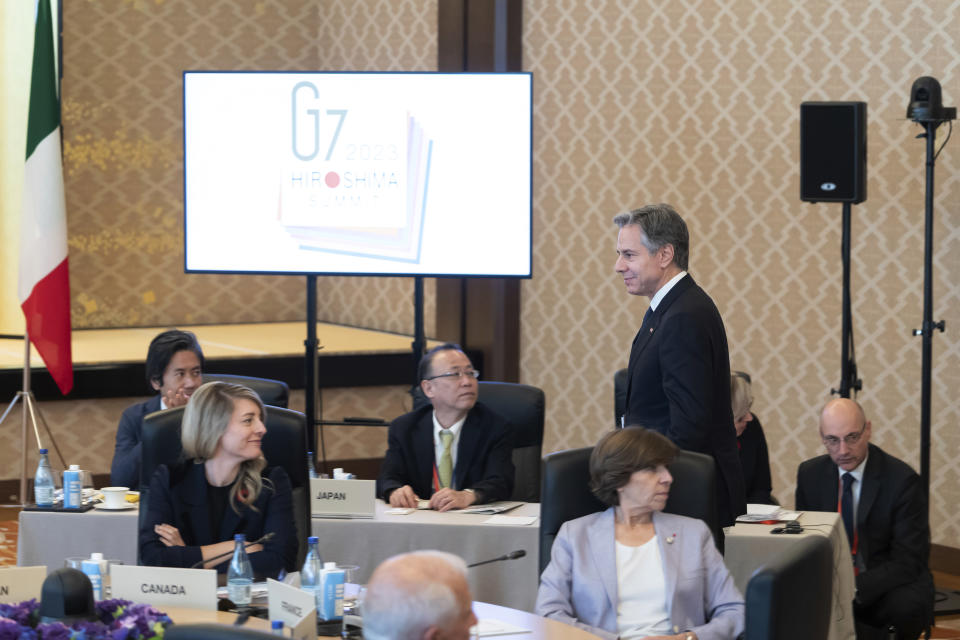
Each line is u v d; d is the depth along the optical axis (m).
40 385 14.08
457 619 3.86
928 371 10.73
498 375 15.45
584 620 6.35
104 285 18.66
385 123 12.38
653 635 6.23
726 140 13.37
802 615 4.50
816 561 4.66
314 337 12.35
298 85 12.39
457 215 12.46
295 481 7.20
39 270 12.67
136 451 9.23
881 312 12.19
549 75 14.90
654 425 7.42
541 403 9.28
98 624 4.71
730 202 13.37
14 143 16.59
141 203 18.81
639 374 7.44
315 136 12.40
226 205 12.58
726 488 7.34
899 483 8.48
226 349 15.77
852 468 8.59
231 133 12.51
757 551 7.63
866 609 8.41
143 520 6.92
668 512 6.64
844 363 10.95
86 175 18.41
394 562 3.95
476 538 7.88
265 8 19.19
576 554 6.41
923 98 10.55
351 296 18.98
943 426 11.73
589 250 14.67
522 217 12.41
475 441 8.83
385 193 12.41
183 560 6.68
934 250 11.74
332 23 19.08
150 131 18.78
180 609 5.73
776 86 12.95
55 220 12.71
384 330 18.16
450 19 15.68
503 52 15.12
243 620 5.53
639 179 14.13
